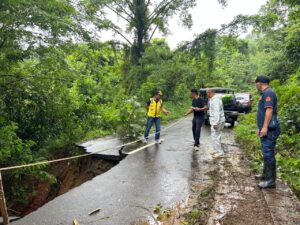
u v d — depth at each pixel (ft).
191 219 14.89
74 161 35.04
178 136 40.45
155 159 27.22
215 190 18.95
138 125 39.60
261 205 16.48
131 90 76.07
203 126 50.14
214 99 27.76
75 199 17.61
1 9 26.84
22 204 32.42
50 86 36.52
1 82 31.78
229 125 51.65
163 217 15.14
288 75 59.72
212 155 28.55
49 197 33.78
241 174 22.39
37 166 30.78
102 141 38.88
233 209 16.01
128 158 27.63
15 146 30.32
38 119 38.22
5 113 34.53
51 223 14.52
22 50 30.07
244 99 63.52
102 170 29.91
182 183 20.48
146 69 76.33
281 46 61.21
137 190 19.13
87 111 45.16
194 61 86.53
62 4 29.09
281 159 25.05
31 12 26.68
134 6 75.20
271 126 17.92
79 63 51.47
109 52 73.56
